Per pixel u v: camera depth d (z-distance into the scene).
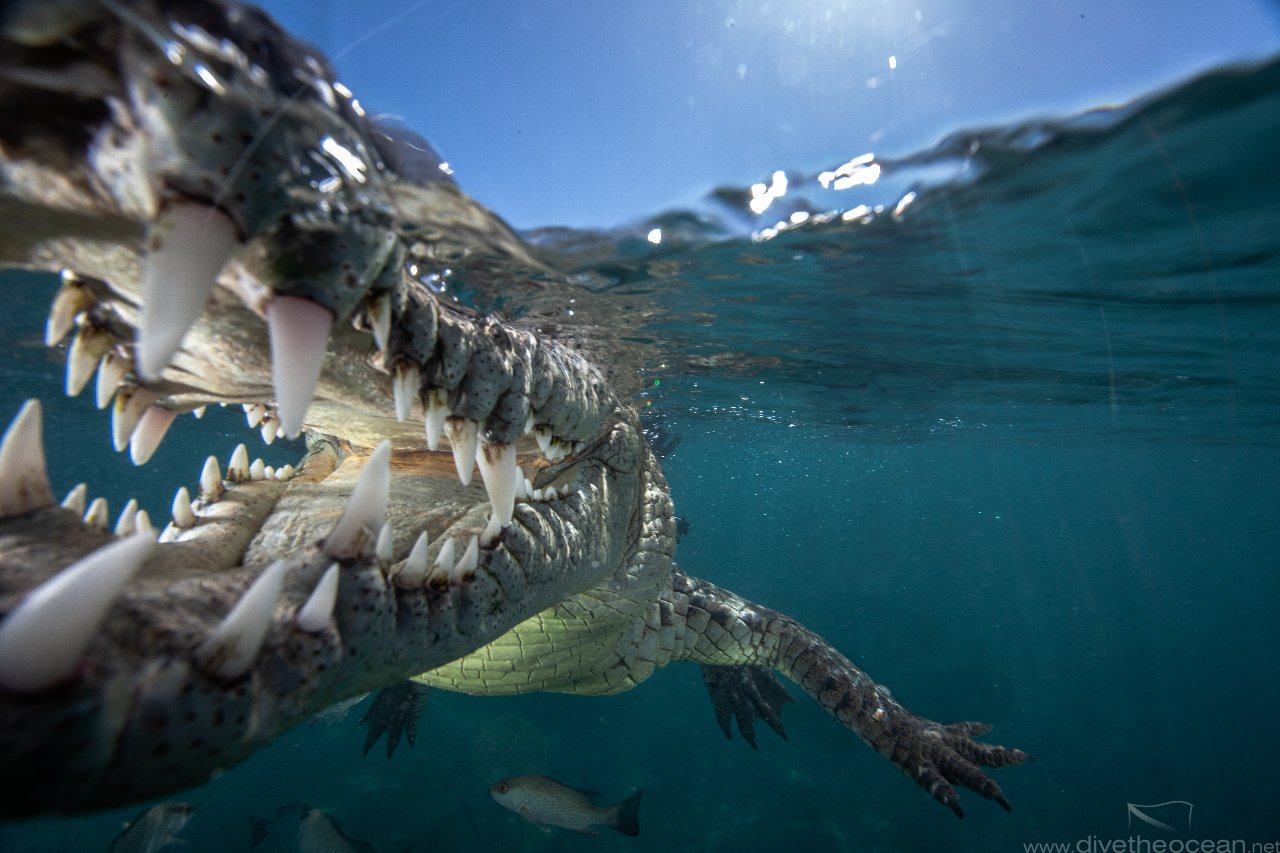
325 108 0.16
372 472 0.15
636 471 0.37
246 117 0.12
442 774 0.85
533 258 0.41
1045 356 0.80
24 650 0.08
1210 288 0.52
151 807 0.51
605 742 1.01
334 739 0.96
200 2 0.12
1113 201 0.35
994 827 0.88
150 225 0.11
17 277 0.59
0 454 0.12
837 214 0.36
